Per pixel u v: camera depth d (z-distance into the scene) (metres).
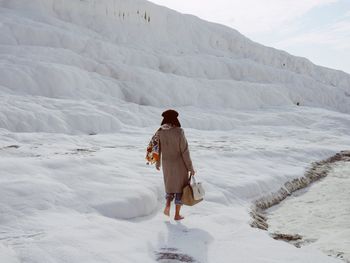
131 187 5.73
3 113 13.63
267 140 17.73
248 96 35.81
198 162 9.25
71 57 27.72
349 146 18.17
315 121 29.16
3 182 5.01
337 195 8.70
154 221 5.10
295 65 66.00
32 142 10.58
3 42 27.72
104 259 3.42
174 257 3.82
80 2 43.97
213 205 6.26
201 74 41.69
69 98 20.61
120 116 18.52
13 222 4.15
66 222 4.35
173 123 5.06
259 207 7.39
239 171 8.98
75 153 8.24
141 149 10.38
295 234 5.68
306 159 12.53
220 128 23.17
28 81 19.92
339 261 4.20
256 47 61.53
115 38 42.78
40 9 39.59
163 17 51.88
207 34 57.53
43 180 5.42
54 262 3.19
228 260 3.93
